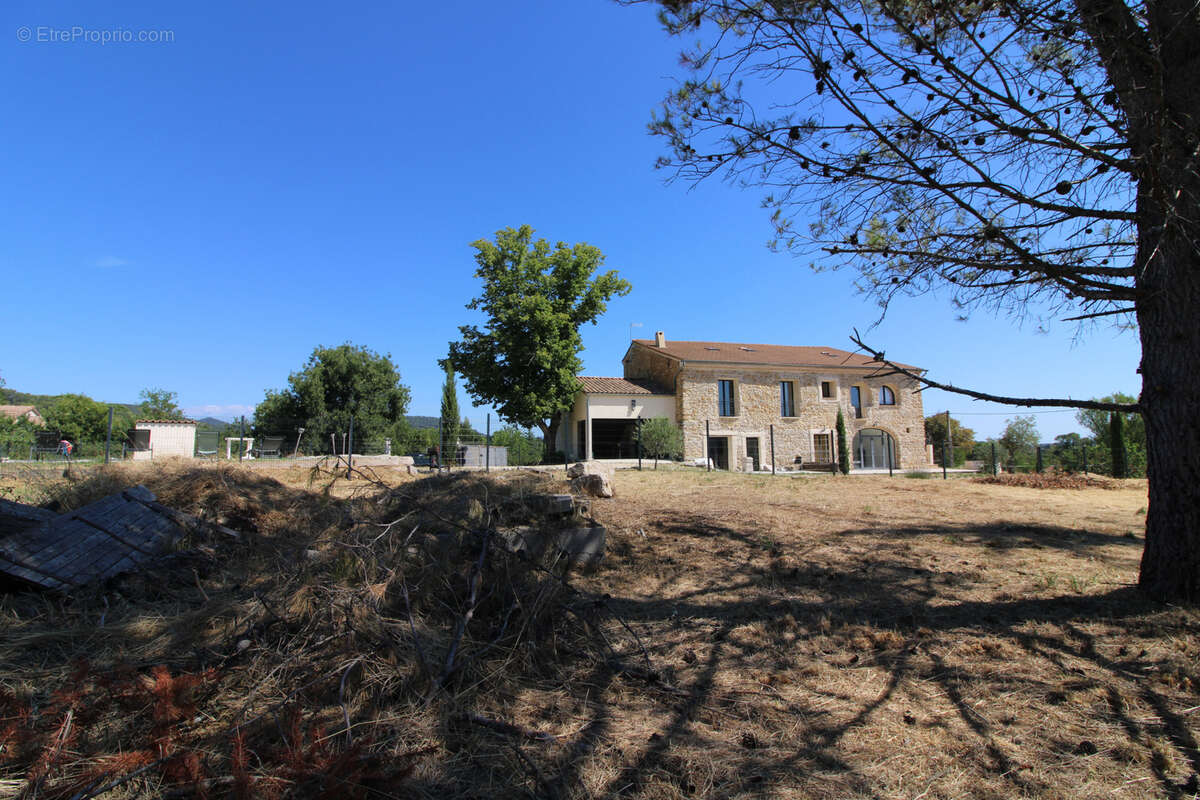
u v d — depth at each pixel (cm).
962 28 355
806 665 360
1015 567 562
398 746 251
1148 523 450
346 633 312
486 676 319
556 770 248
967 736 278
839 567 573
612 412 3102
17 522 433
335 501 636
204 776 221
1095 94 355
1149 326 434
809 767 253
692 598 490
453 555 425
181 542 476
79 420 3928
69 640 325
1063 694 312
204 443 2458
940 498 1048
